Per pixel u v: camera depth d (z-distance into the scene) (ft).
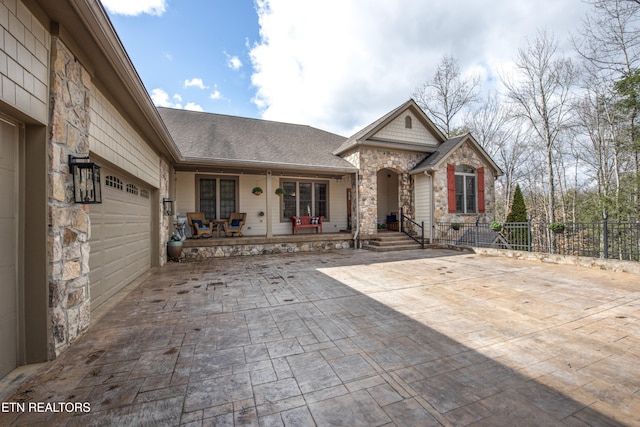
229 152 30.96
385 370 8.05
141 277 19.43
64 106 9.41
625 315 11.97
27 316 8.40
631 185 39.73
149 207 22.24
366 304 13.85
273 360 8.63
